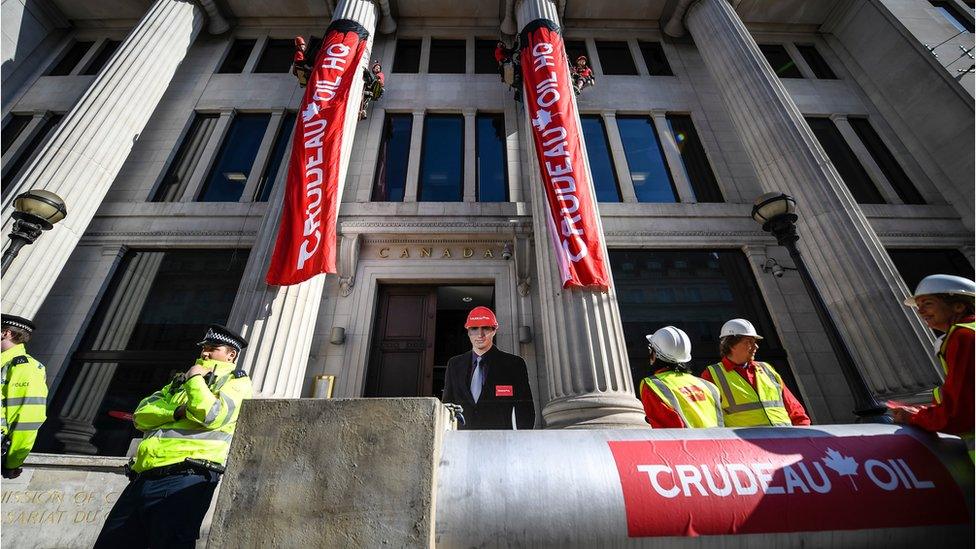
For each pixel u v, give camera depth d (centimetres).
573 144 662
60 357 675
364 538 122
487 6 1157
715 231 808
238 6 1161
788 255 782
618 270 795
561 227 584
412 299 761
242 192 895
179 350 711
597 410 454
